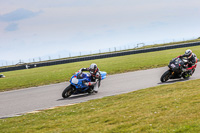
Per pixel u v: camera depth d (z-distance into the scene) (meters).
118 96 14.87
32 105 15.61
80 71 17.20
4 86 26.97
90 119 10.05
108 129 8.23
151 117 8.91
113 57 69.81
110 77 25.34
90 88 17.23
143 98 12.88
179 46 73.69
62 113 11.97
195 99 10.62
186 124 7.54
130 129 7.89
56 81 26.45
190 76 20.23
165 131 7.24
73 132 8.54
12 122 11.51
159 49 73.69
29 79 31.38
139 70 28.84
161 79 18.55
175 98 11.39
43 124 10.28
